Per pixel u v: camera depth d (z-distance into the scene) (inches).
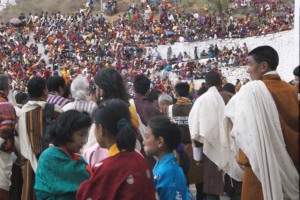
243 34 2309.3
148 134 258.1
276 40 2041.1
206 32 2445.9
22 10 3663.9
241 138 283.4
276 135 282.2
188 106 433.1
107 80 285.4
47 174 249.8
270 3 2667.3
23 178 350.6
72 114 254.2
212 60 2134.6
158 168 255.8
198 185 440.8
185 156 320.5
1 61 2317.9
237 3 2733.8
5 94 357.1
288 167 283.0
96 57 2364.7
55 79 370.3
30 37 2719.0
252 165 280.2
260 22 2438.5
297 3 530.6
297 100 290.4
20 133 345.7
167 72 2095.2
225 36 2338.8
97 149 271.0
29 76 2052.2
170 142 254.7
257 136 279.1
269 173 278.5
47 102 353.1
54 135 258.5
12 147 348.8
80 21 2856.8
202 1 2753.4
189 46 2353.6
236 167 382.3
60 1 3720.5
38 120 342.6
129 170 216.8
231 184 413.4
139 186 216.5
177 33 2527.1
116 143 223.1
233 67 2026.3
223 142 387.9
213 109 391.9
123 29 2682.1
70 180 250.2
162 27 2613.2
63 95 374.3
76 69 2159.2
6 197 348.8
